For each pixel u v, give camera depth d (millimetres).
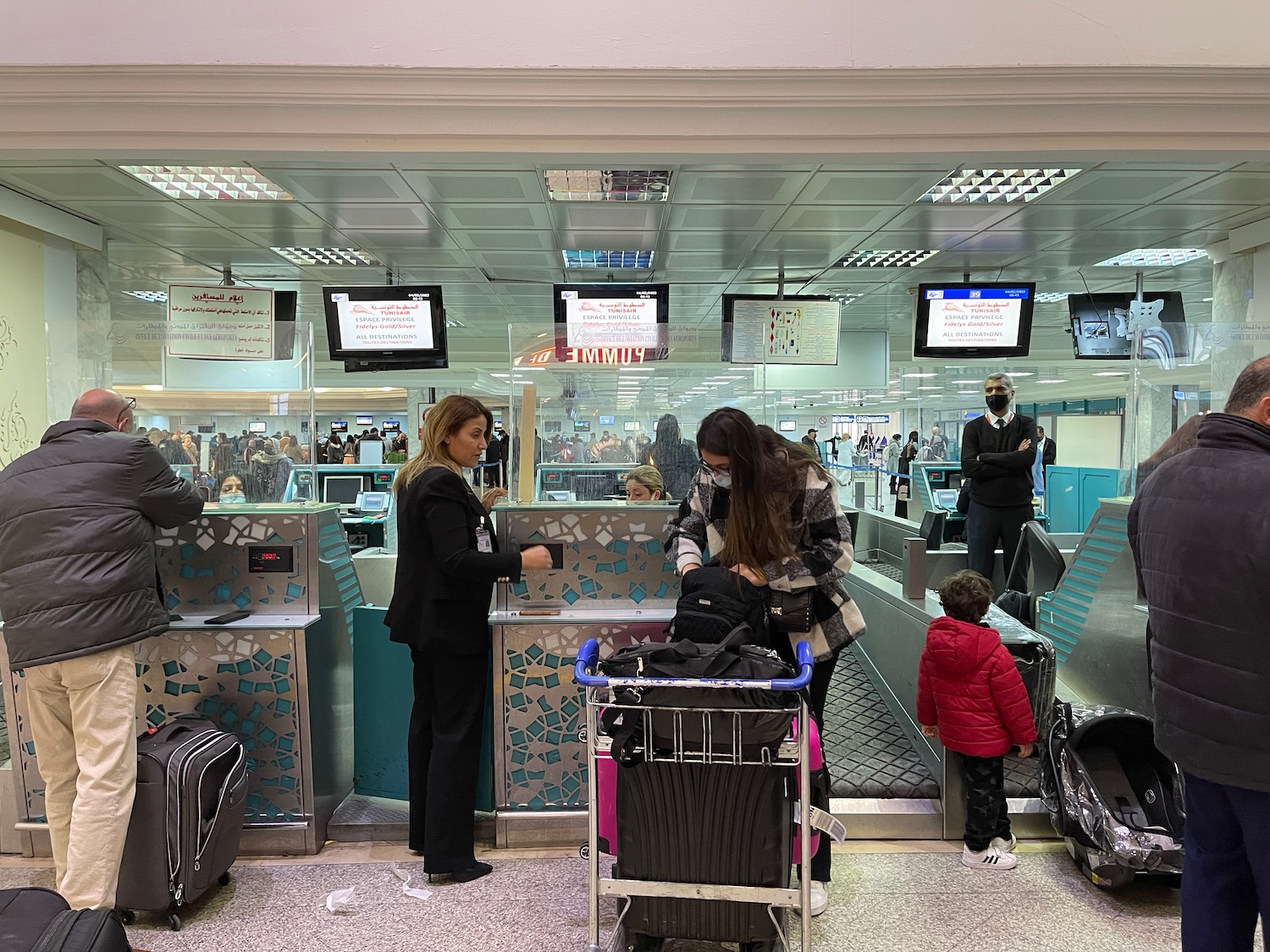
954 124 3240
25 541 2098
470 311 9180
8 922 1342
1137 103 3191
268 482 2965
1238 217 5344
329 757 2844
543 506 2783
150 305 7246
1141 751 2512
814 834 2004
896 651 3545
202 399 2947
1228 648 1474
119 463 2193
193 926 2242
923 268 7078
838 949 2117
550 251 6262
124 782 2141
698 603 2125
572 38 3166
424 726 2568
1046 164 3615
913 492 7633
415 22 3146
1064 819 2441
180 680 2688
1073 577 3678
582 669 1825
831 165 4148
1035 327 10922
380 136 3230
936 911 2283
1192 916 1627
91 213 5020
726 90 3199
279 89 3135
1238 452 1544
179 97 3129
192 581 2801
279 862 2621
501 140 3250
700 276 7270
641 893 1835
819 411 10836
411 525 2457
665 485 2875
